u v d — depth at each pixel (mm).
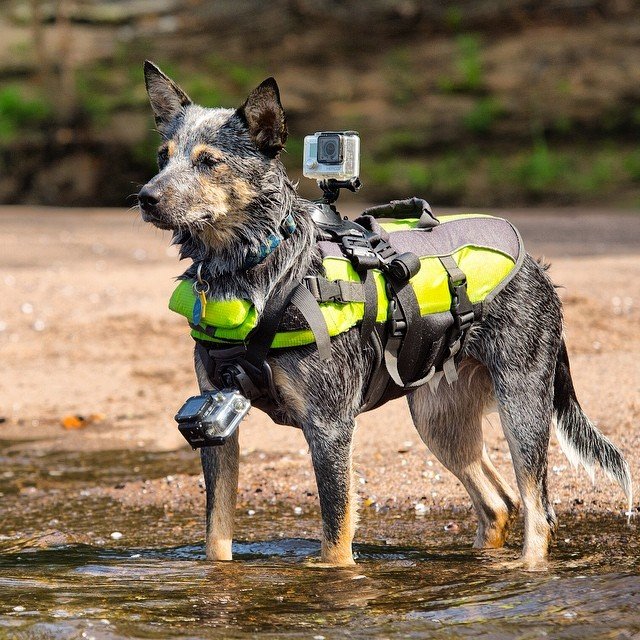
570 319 12523
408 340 6324
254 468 8938
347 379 6125
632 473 8008
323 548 6273
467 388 7035
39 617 5234
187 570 6207
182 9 40906
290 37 38750
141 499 8438
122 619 5227
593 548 6715
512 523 7117
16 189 31406
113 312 13859
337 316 6031
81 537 7406
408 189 30656
